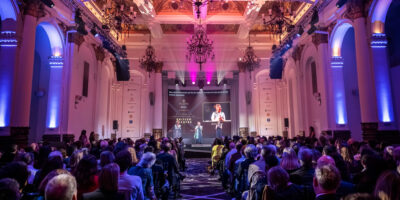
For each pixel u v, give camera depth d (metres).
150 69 18.31
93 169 2.91
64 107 11.99
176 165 6.65
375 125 9.59
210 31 19.64
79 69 13.05
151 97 19.64
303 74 15.57
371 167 2.65
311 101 14.95
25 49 9.48
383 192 1.54
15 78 9.30
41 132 12.29
